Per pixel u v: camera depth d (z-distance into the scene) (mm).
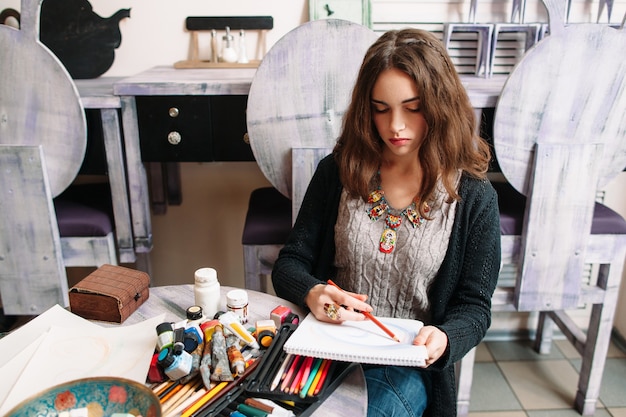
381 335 871
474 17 1688
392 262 1042
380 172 1060
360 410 765
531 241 1404
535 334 2139
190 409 733
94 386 687
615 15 1744
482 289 1037
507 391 1841
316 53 1253
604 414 1737
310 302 961
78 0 1685
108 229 1462
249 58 1794
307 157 1338
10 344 862
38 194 1342
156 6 1719
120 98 1366
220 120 1403
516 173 1354
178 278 2064
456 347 916
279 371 811
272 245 1475
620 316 2094
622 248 1485
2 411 707
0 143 1322
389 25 1738
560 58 1235
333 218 1119
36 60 1246
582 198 1359
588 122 1299
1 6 1669
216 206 1967
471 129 1039
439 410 1077
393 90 906
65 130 1311
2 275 1417
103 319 963
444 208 1028
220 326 862
